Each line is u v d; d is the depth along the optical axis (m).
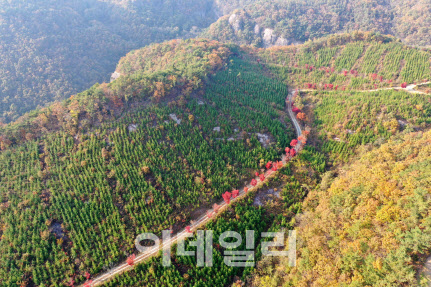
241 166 109.75
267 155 110.50
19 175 97.62
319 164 109.12
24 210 88.50
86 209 90.00
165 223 89.94
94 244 84.38
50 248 82.75
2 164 100.81
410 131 106.88
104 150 103.62
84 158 102.50
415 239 57.59
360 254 63.06
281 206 95.94
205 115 125.56
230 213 92.62
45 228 85.00
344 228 71.81
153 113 120.81
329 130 121.81
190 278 78.06
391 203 69.12
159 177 99.50
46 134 111.06
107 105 120.19
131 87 123.19
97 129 111.50
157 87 126.38
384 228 65.81
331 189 91.00
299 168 107.56
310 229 76.75
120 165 101.31
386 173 81.50
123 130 111.00
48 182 95.19
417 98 121.19
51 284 77.12
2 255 80.06
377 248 62.44
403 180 74.56
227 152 112.94
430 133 95.81
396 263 57.50
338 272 63.94
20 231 83.38
